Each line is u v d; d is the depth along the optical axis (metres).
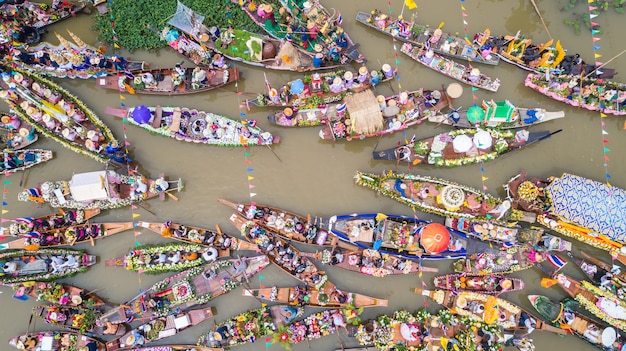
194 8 30.14
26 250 28.30
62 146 29.77
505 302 28.44
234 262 28.34
